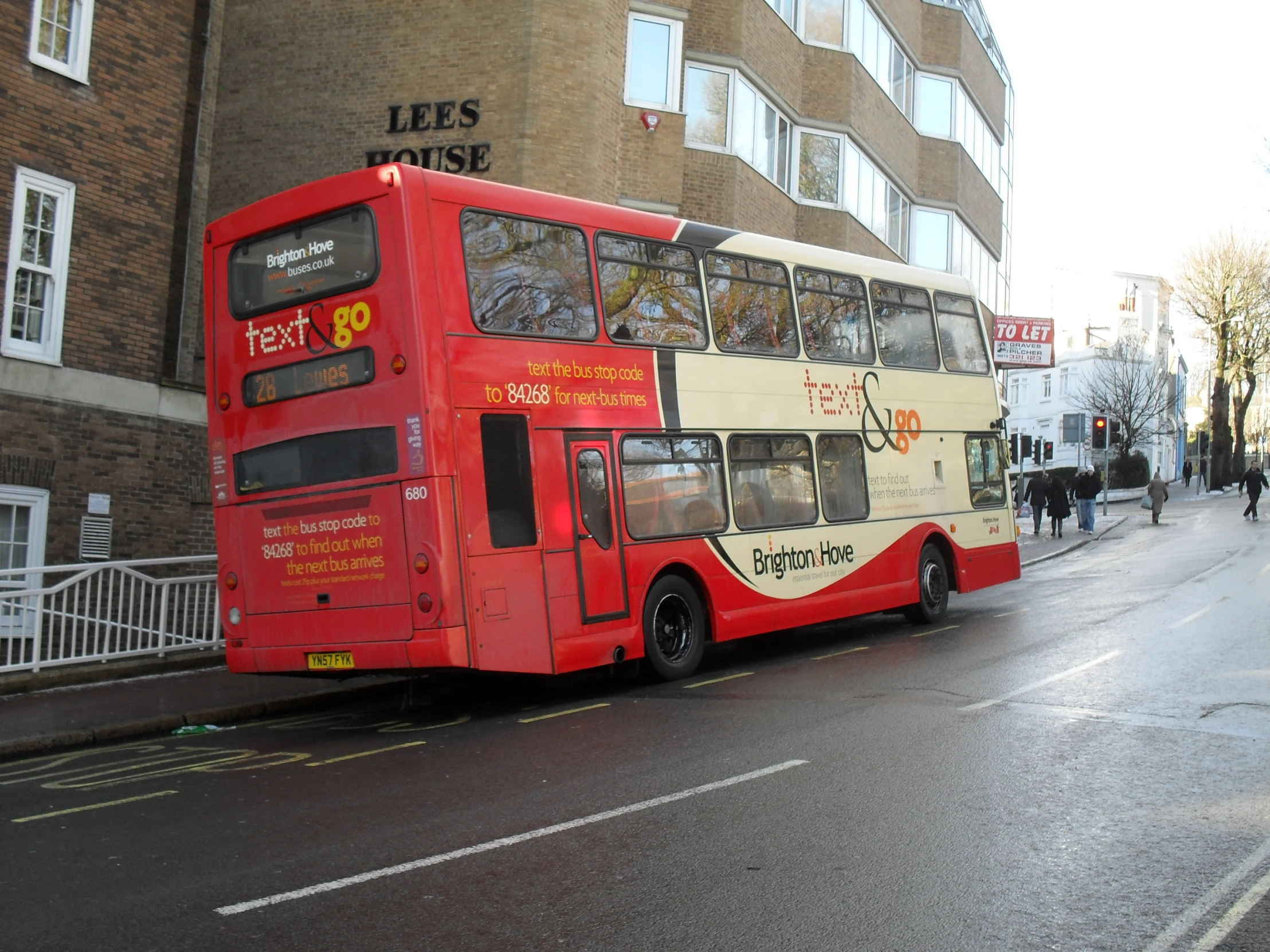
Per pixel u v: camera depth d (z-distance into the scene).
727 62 22.53
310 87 20.94
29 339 14.34
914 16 31.16
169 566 15.68
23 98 14.18
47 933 5.16
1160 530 35.75
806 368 14.34
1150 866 5.69
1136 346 69.00
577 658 10.82
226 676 13.11
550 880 5.70
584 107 19.64
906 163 30.50
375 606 10.02
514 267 10.75
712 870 5.79
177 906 5.49
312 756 9.23
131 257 15.44
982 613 17.14
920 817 6.60
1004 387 54.16
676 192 21.03
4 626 12.37
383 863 6.08
